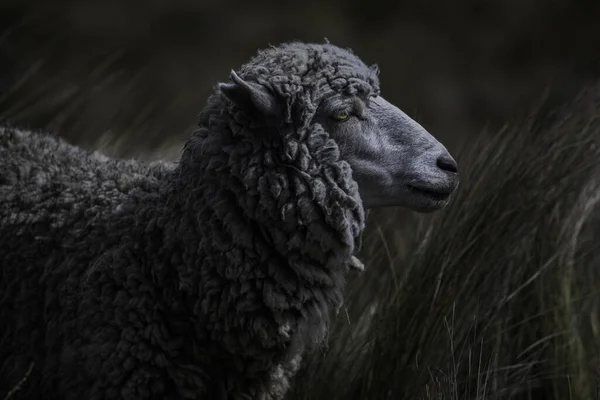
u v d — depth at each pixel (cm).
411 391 954
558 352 1034
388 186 834
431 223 1062
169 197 819
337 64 820
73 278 823
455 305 989
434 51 3133
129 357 786
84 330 800
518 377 1008
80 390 801
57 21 2823
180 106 2583
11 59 1997
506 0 3288
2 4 2695
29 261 850
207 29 3078
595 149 1078
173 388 800
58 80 2381
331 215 795
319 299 820
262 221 790
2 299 853
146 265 812
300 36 3112
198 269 798
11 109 1364
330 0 3297
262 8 3225
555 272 1059
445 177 828
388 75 2950
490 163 1062
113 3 3062
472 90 2945
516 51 3161
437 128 2703
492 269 1020
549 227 1070
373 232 1104
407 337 976
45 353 834
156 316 800
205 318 799
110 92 2403
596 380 986
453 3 3288
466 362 988
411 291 997
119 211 841
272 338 803
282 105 791
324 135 798
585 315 1096
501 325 1037
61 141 991
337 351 1022
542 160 1062
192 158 811
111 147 1395
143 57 2884
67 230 848
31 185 888
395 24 3250
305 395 970
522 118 1143
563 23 3238
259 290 798
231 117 801
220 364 823
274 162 792
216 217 794
